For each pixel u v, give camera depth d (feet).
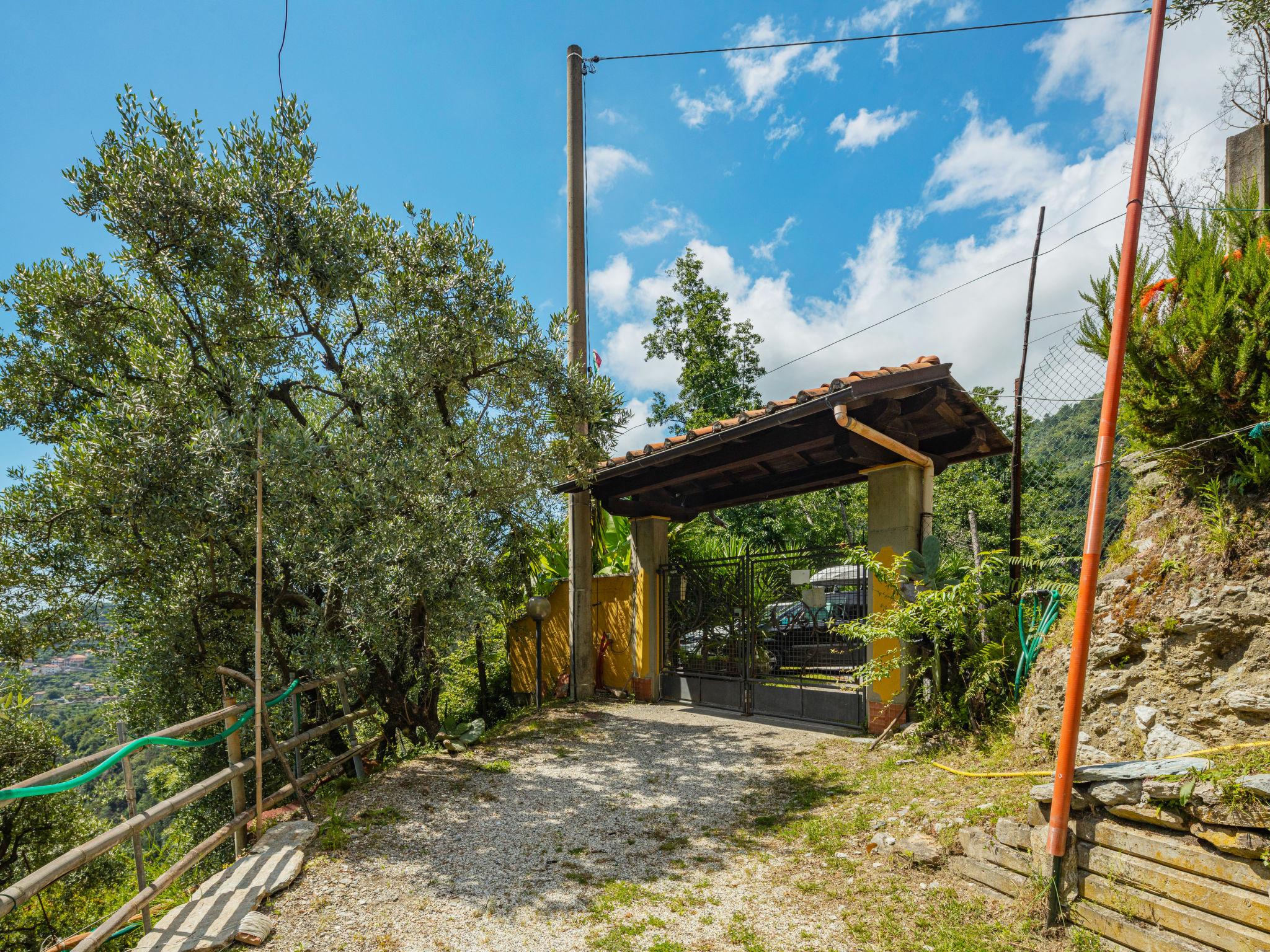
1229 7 25.72
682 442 26.35
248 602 22.08
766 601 28.99
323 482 20.12
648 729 27.17
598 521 39.75
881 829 15.60
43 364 22.26
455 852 16.24
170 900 16.05
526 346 26.58
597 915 13.33
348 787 20.92
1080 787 11.69
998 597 21.58
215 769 25.89
